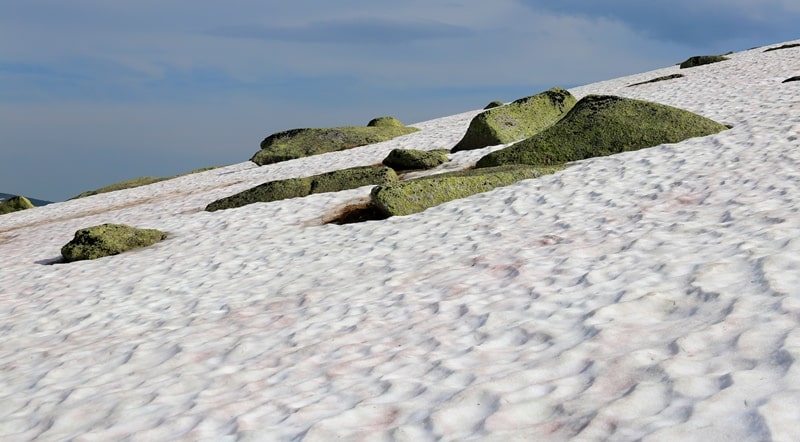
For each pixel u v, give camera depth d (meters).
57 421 5.76
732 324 5.09
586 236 9.80
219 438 4.76
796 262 6.34
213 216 18.16
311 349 6.74
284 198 19.11
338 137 34.88
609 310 6.07
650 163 15.01
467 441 3.99
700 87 30.17
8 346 9.01
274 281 10.47
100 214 25.36
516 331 6.19
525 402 4.42
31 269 15.18
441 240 11.45
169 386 6.20
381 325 7.22
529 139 19.42
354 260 11.05
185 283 11.35
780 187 10.52
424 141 30.42
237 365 6.66
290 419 4.89
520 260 8.96
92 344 8.36
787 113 17.70
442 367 5.56
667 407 3.91
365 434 4.37
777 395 3.71
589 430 3.81
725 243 7.74
